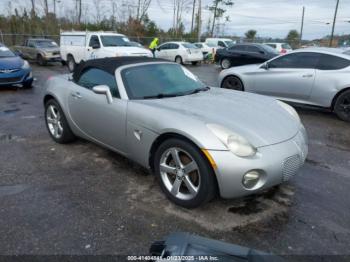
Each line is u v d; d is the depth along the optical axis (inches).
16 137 193.6
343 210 116.0
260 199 122.3
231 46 665.0
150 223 106.0
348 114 245.4
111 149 147.8
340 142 196.9
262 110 130.7
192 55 754.2
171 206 116.6
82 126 160.7
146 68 150.7
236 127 109.9
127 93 135.3
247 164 101.6
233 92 159.8
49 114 185.9
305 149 121.4
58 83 176.7
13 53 387.5
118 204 117.6
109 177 139.9
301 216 111.7
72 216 109.3
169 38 1218.6
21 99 307.7
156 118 118.1
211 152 102.2
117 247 94.1
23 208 114.0
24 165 151.7
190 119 111.0
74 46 564.7
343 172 150.4
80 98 156.0
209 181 105.7
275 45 901.2
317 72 256.5
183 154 113.3
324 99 256.1
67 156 163.6
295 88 269.9
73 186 131.3
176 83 152.0
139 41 1130.7
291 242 97.7
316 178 142.7
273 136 111.3
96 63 156.9
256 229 103.9
